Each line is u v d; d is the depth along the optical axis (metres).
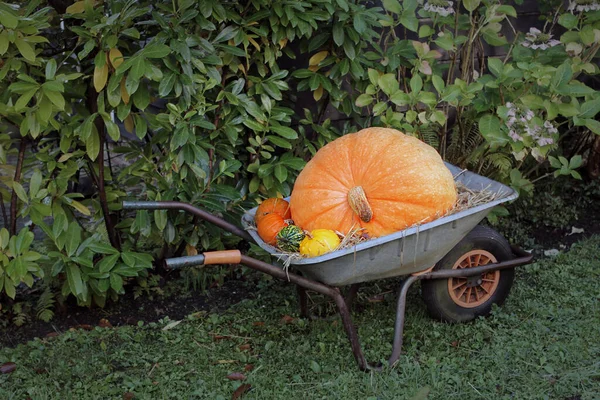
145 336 4.04
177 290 4.44
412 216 3.57
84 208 4.09
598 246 4.80
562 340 3.93
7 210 5.11
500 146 4.83
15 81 3.96
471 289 4.07
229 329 4.10
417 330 4.01
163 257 4.46
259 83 4.32
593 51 4.82
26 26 3.69
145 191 4.48
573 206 5.24
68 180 4.31
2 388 3.66
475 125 5.00
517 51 4.74
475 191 3.89
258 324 4.11
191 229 4.32
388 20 4.54
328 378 3.69
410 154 3.60
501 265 3.99
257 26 4.33
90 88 4.09
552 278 4.43
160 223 4.12
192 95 4.14
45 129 4.03
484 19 4.87
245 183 4.51
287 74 4.48
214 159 4.35
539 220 5.13
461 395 3.59
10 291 3.95
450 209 3.65
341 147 3.68
